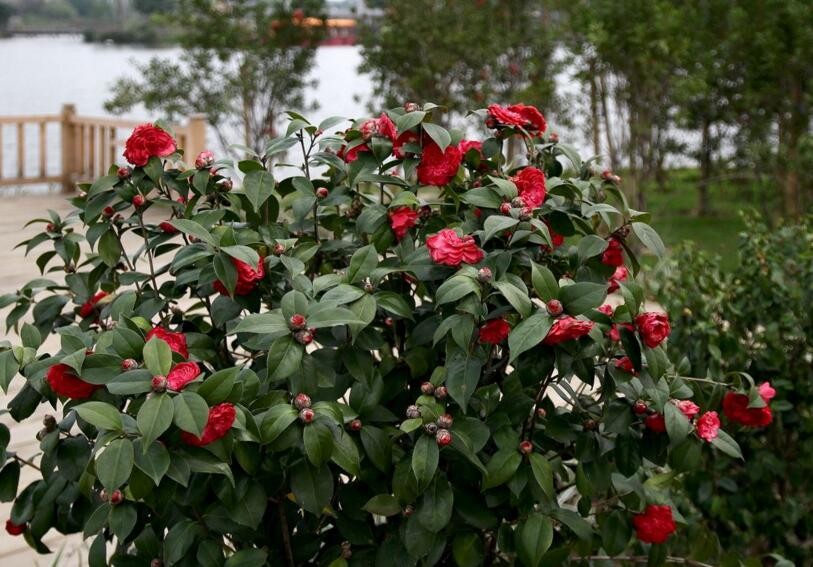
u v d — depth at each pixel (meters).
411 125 1.65
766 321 2.69
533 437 1.67
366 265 1.54
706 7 6.52
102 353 1.36
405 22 8.20
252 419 1.34
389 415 1.54
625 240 1.72
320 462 1.35
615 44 6.10
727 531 2.76
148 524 1.57
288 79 9.20
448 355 1.48
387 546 1.56
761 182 6.46
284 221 1.89
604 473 1.62
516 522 1.65
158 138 1.68
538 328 1.35
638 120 6.58
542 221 1.69
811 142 5.45
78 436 1.54
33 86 11.02
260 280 1.63
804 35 5.73
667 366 1.46
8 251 5.92
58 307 1.86
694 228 7.46
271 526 1.64
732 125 7.16
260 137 9.13
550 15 8.22
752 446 2.71
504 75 8.37
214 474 1.40
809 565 2.72
